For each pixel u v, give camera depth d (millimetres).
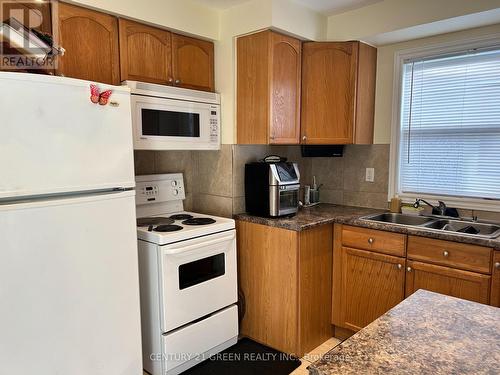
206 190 2861
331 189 3229
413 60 2729
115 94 1688
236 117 2637
